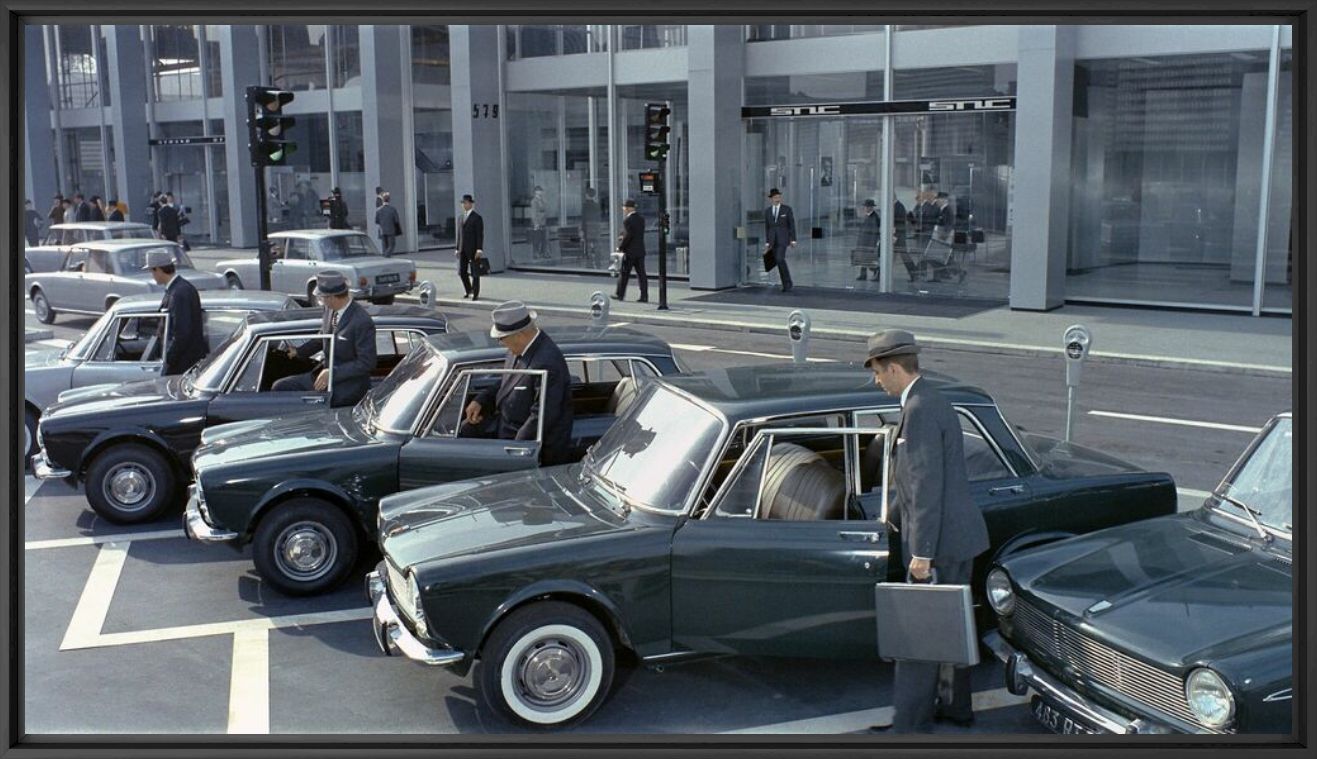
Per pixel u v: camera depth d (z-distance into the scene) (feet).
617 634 17.84
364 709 18.25
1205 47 59.06
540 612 17.02
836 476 18.38
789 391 18.94
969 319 60.23
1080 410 40.27
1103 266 64.59
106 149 126.72
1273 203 59.21
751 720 17.81
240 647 20.81
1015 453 19.27
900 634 15.79
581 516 18.21
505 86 86.17
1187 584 15.60
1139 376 46.55
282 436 24.43
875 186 70.74
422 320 30.94
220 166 118.73
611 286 77.30
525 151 86.43
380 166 103.96
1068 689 15.53
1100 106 62.85
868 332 56.08
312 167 111.86
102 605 22.98
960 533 16.42
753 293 72.59
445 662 16.67
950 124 67.46
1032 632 16.30
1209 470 32.32
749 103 73.77
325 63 108.68
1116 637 14.55
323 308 30.66
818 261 73.97
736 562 17.28
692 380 20.38
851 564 17.19
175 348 32.94
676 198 79.05
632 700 18.58
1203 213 61.31
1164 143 61.67
